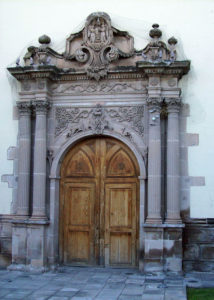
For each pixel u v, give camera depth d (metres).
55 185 11.07
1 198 11.41
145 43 11.12
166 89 10.55
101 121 10.98
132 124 10.84
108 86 11.05
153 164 10.39
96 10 11.50
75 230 11.23
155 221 10.20
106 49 11.10
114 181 11.12
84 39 11.16
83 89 11.16
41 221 10.62
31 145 11.26
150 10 11.23
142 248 10.47
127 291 8.59
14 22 11.89
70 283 9.33
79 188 11.30
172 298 8.03
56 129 11.20
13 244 10.84
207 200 10.46
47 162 11.14
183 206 10.52
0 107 11.67
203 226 10.41
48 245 10.84
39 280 9.63
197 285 9.18
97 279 9.72
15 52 11.77
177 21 11.08
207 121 10.63
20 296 8.17
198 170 10.55
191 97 10.74
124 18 11.32
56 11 11.72
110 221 11.05
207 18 10.96
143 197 10.59
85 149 11.35
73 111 11.16
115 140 11.19
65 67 11.31
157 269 10.09
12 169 11.44
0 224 11.36
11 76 11.70
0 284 9.23
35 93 11.05
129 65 10.98
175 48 10.94
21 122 11.18
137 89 10.91
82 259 11.12
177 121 10.52
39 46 11.69
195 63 10.84
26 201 10.94
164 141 10.65
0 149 11.55
